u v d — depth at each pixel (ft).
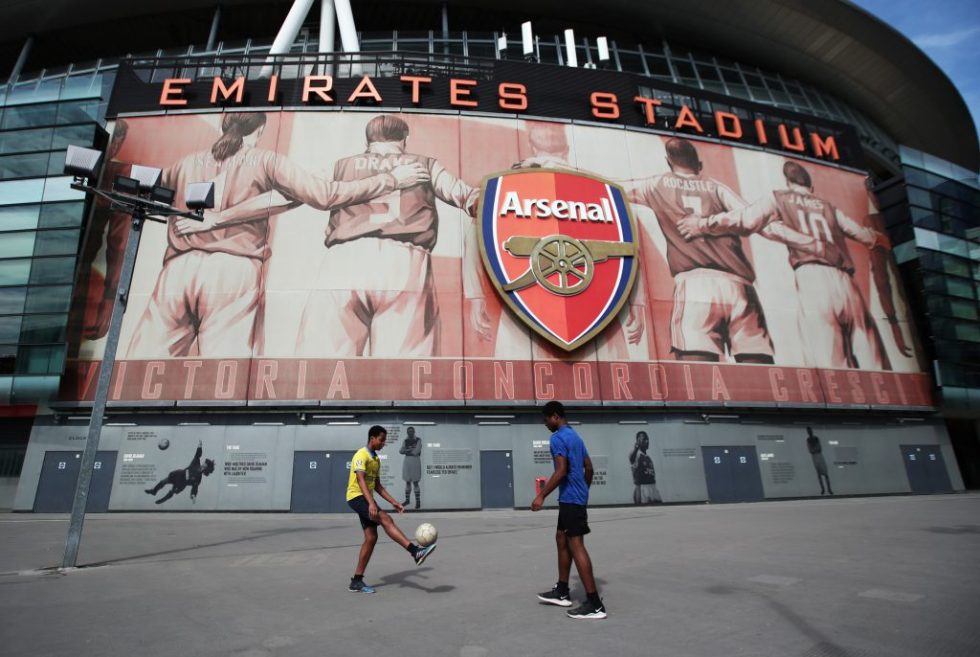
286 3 113.80
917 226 99.25
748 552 28.48
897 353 91.15
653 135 91.04
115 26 116.78
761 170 94.12
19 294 72.38
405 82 85.81
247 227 76.02
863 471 84.02
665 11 118.42
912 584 19.58
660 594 19.34
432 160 81.82
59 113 80.74
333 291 74.08
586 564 16.72
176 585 22.77
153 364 70.33
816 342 87.04
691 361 80.48
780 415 83.05
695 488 75.97
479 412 73.31
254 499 67.36
